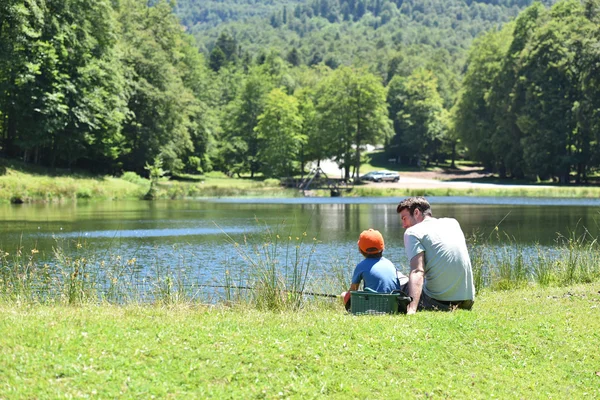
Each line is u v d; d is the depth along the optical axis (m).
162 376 5.66
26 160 54.25
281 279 10.83
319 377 5.95
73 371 5.57
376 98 90.19
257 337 6.84
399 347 6.83
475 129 92.56
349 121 90.38
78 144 55.72
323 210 42.16
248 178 98.06
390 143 125.56
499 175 91.81
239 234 26.55
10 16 44.53
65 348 6.05
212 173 99.75
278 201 53.06
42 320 7.05
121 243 22.91
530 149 75.31
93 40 54.25
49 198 46.75
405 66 183.25
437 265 8.48
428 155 120.88
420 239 8.47
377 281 8.49
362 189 63.78
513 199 54.38
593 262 14.86
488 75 93.00
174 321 7.41
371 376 6.10
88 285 12.14
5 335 6.34
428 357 6.65
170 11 81.00
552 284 13.51
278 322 7.67
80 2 52.00
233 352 6.30
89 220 31.88
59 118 50.81
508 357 6.89
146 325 7.09
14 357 5.74
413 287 8.27
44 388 5.24
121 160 68.44
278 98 90.38
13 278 12.28
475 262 13.31
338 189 64.50
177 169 83.38
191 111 78.69
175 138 71.81
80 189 49.66
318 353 6.47
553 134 73.94
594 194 59.00
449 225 8.70
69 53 52.09
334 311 9.86
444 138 113.88
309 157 98.00
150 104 67.44
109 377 5.51
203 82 104.38
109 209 40.25
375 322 7.58
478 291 12.37
